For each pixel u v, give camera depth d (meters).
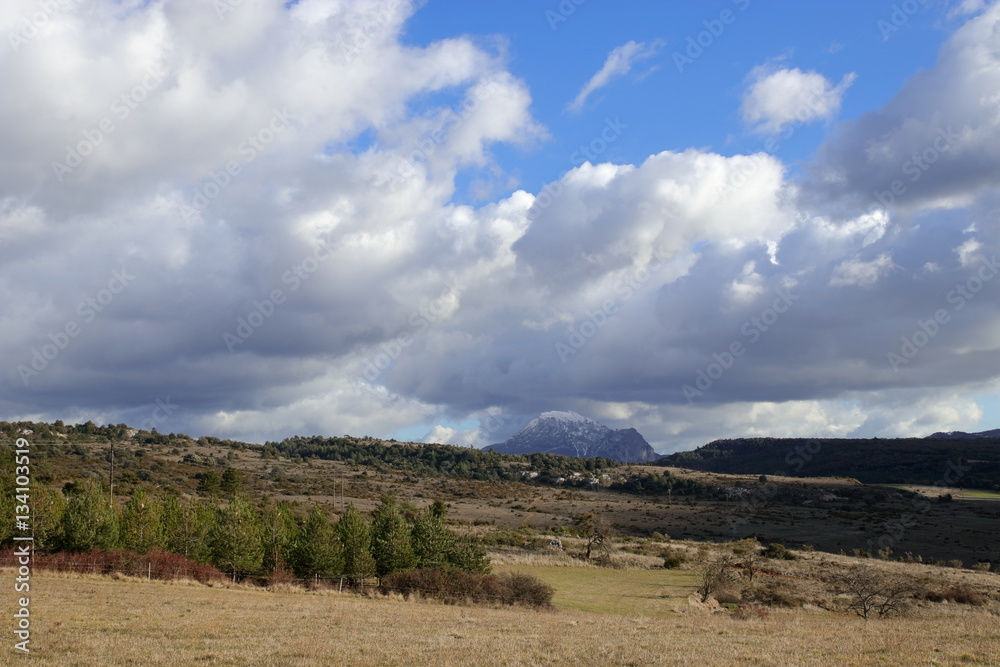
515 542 92.12
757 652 22.75
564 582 66.56
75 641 21.75
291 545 55.12
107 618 27.06
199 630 25.42
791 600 56.06
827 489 172.50
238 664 19.66
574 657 21.67
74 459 137.25
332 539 53.78
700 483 197.62
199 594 38.91
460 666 20.02
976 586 63.50
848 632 29.27
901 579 58.38
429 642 24.52
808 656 21.84
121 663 19.17
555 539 95.69
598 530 91.19
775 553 84.75
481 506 156.12
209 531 55.50
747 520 131.50
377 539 56.06
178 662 19.47
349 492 164.12
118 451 164.88
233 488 132.50
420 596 48.00
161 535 54.12
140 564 46.56
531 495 183.75
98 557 46.84
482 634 27.45
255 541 52.06
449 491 186.50
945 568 78.56
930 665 20.28
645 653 22.44
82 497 51.78
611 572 75.56
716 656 21.95
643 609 51.66
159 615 28.77
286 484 167.38
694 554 89.94
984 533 108.56
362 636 25.64
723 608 54.25
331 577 53.47
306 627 27.69
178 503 58.56
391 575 52.75
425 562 57.06
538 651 22.70
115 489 101.56
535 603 48.91
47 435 166.62
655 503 164.50
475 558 59.38
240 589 45.38
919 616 48.84
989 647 23.58
